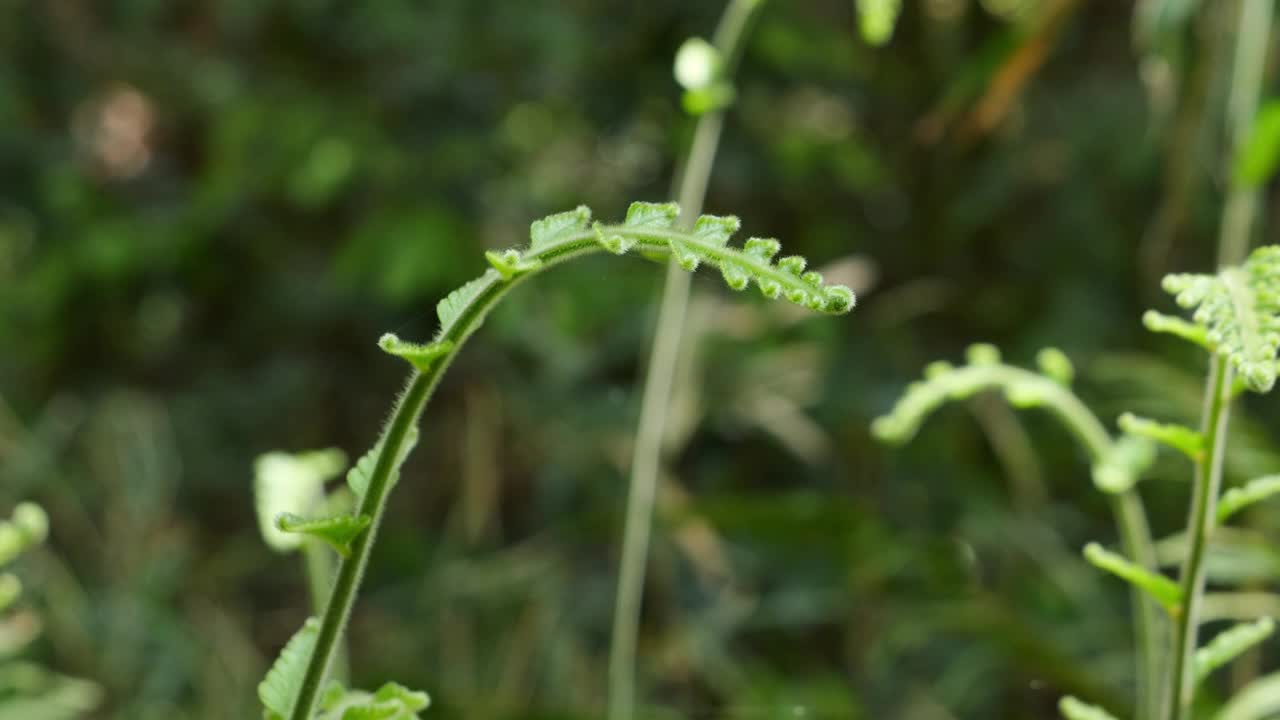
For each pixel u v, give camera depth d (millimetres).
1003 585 2945
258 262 3693
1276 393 2984
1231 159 1664
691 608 2809
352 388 3725
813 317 3152
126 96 3828
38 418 3549
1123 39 3430
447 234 3281
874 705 2719
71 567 3229
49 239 3707
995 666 2729
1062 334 3305
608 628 2869
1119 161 3279
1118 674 2613
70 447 3500
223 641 3080
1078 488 3154
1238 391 1101
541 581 2943
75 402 3607
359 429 3740
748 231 3543
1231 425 2295
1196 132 2059
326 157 3301
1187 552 1121
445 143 3381
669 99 3463
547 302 3123
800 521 2719
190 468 3525
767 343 3045
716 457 3098
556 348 3064
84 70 3820
